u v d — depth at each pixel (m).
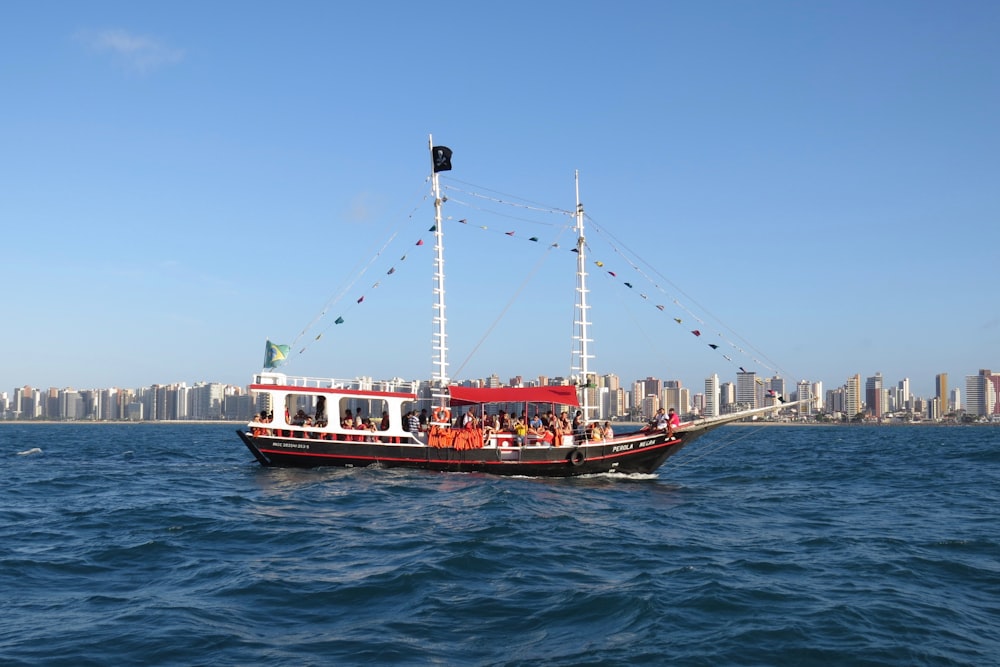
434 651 14.27
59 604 17.27
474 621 16.12
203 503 33.72
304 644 14.57
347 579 19.50
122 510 31.61
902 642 14.89
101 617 16.17
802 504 36.22
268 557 22.39
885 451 86.00
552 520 29.34
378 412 47.66
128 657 13.77
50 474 50.00
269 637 14.98
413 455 44.84
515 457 43.84
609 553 23.55
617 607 17.09
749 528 28.94
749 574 20.67
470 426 44.50
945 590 19.08
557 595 18.17
